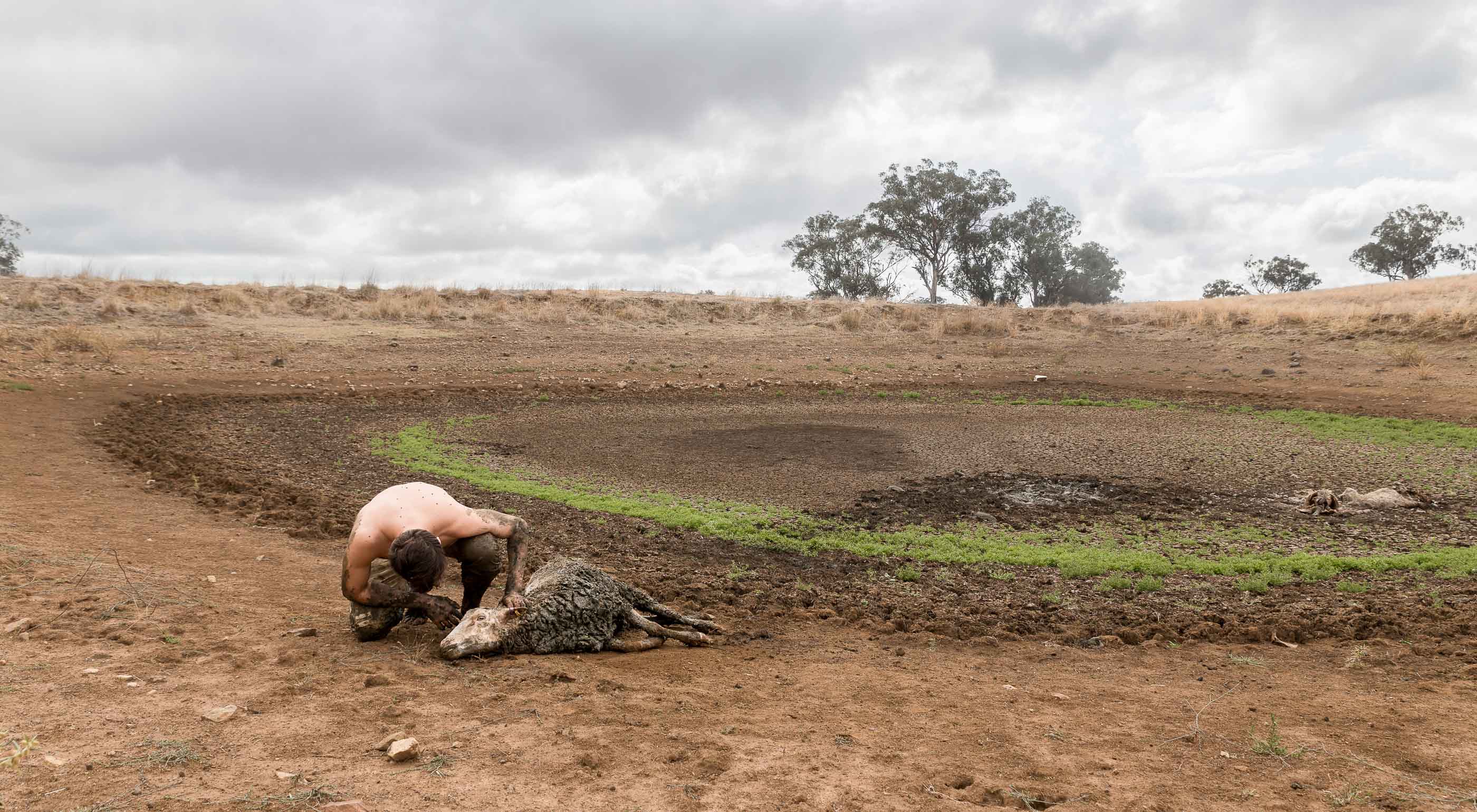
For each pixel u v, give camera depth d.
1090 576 8.57
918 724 4.38
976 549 9.55
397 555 4.79
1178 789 3.58
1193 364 27.20
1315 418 19.14
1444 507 11.55
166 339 23.83
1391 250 71.75
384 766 3.45
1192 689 5.22
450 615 5.20
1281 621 6.89
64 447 12.98
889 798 3.43
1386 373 24.12
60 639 4.81
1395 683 5.38
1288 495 12.33
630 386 23.14
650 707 4.39
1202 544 9.85
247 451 13.80
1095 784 3.62
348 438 15.51
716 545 9.51
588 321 31.00
